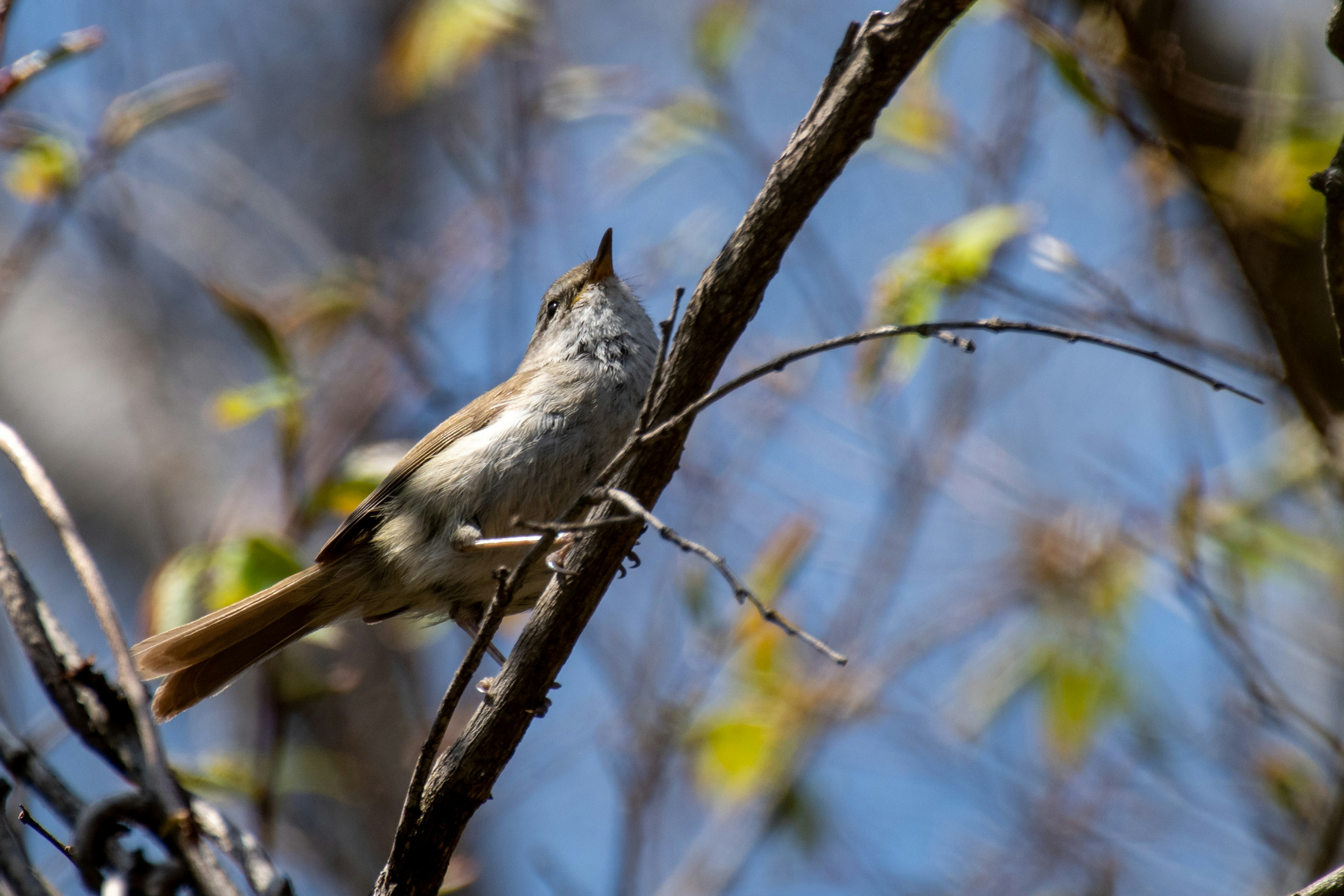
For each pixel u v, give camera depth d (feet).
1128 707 36.73
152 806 14.23
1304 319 29.94
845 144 16.76
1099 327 31.27
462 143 45.37
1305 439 33.83
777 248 17.43
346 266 41.32
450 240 41.32
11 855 13.65
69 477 42.47
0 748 14.62
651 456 18.56
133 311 44.80
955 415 38.17
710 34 39.04
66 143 31.94
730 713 35.60
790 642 36.73
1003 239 29.91
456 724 38.63
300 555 29.99
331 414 38.14
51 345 44.01
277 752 29.19
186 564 29.68
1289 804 33.86
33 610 16.12
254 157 51.13
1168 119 27.22
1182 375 32.37
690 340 18.13
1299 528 34.86
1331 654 33.86
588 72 38.93
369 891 37.83
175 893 13.80
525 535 27.76
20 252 31.65
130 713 15.64
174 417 43.16
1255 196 28.71
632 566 23.84
